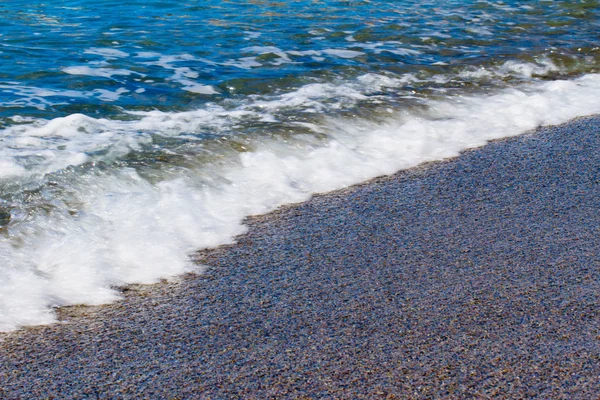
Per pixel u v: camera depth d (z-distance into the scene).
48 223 4.13
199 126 5.77
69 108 6.16
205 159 5.13
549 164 5.34
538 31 9.26
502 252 4.03
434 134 5.86
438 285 3.68
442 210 4.59
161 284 3.72
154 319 3.40
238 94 6.68
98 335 3.26
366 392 2.87
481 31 9.17
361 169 5.22
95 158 4.99
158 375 2.98
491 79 7.40
